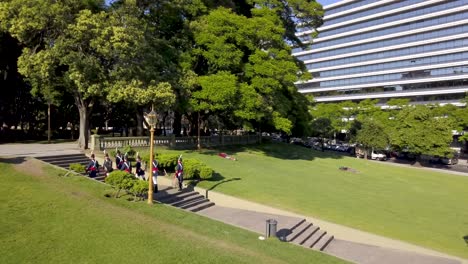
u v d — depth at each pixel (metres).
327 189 25.36
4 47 31.72
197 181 21.98
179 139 33.75
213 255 10.39
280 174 28.59
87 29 22.08
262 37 33.62
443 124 46.94
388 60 76.94
